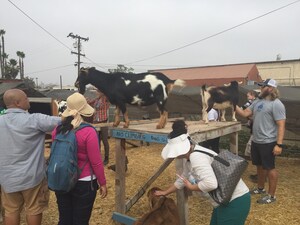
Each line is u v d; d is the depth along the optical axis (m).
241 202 2.69
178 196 3.45
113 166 6.36
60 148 2.75
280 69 33.38
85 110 2.95
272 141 4.61
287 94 7.65
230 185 2.59
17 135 2.96
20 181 2.98
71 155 2.73
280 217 4.34
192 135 3.41
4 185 3.00
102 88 3.74
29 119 3.02
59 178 2.69
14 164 2.98
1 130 2.97
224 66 29.69
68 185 2.72
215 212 2.92
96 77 3.70
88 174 2.89
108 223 4.24
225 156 2.70
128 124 3.85
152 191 3.40
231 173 2.59
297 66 32.59
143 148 9.52
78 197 2.89
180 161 3.06
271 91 4.57
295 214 4.43
